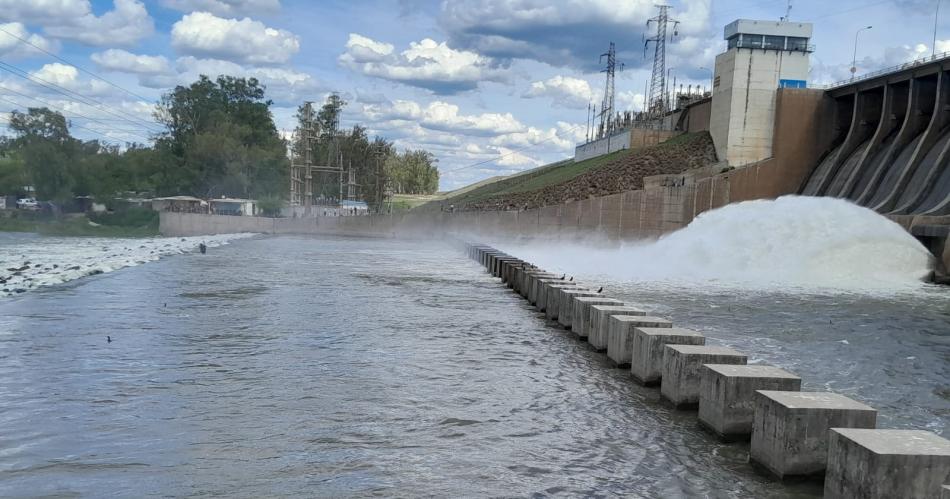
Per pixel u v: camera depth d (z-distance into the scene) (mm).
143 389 14914
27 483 9805
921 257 48438
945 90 57562
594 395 15430
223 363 17500
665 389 14836
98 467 10477
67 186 128000
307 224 105750
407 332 22734
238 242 81312
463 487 10094
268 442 11750
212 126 142250
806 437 10117
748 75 74375
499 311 28312
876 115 68312
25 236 102562
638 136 98812
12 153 140125
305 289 34312
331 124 160375
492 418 13492
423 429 12688
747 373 12391
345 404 14109
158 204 128625
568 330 24031
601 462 11234
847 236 50562
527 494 9891
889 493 8109
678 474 10734
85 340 20219
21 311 25656
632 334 17969
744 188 72625
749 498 9828
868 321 29953
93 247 69938
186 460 10828
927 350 23344
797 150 72875
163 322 23641
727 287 42000
